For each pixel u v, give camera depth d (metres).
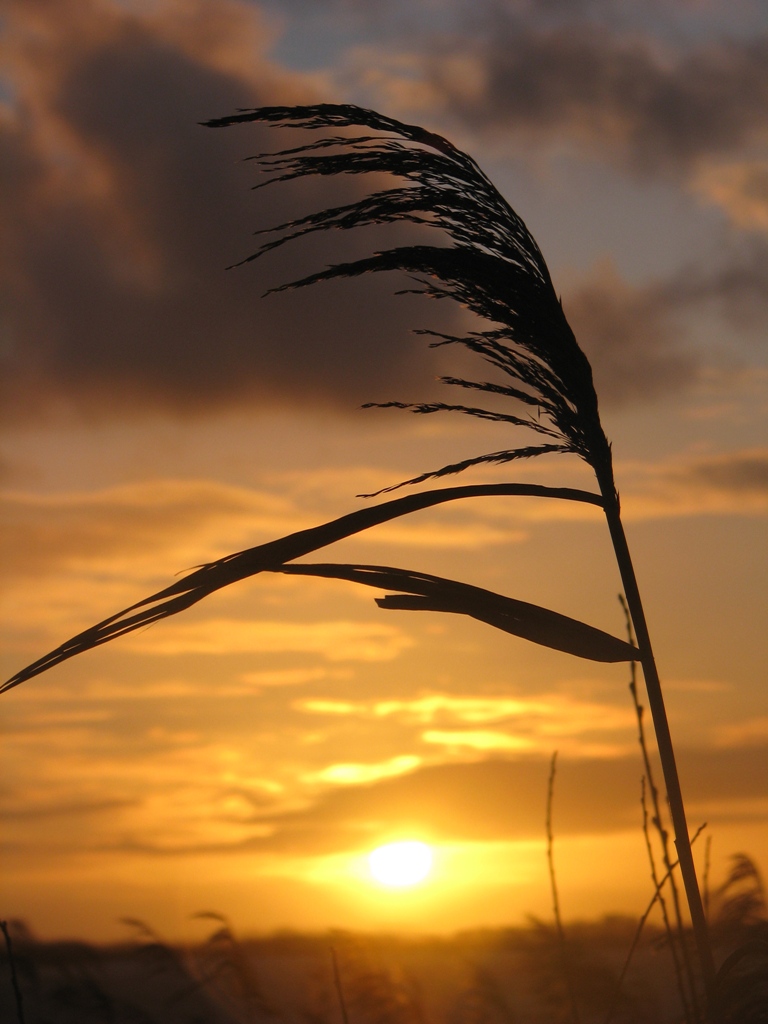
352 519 1.27
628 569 1.28
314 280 1.31
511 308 1.30
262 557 1.26
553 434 1.30
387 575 1.29
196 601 1.25
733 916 1.36
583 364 1.30
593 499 1.29
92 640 1.24
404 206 1.31
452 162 1.31
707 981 1.18
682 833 1.22
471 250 1.30
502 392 1.31
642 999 1.40
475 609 1.28
